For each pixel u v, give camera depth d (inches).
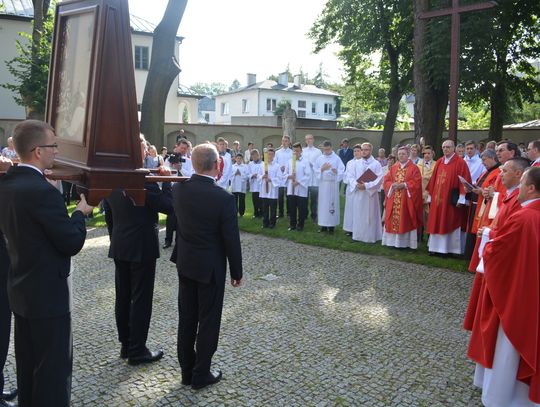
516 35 713.0
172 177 113.0
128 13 92.5
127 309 155.2
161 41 511.2
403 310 208.7
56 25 111.7
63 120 108.1
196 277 133.3
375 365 156.8
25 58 810.2
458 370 154.6
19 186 97.9
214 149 136.0
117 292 155.1
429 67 495.2
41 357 102.2
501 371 127.6
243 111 2048.5
